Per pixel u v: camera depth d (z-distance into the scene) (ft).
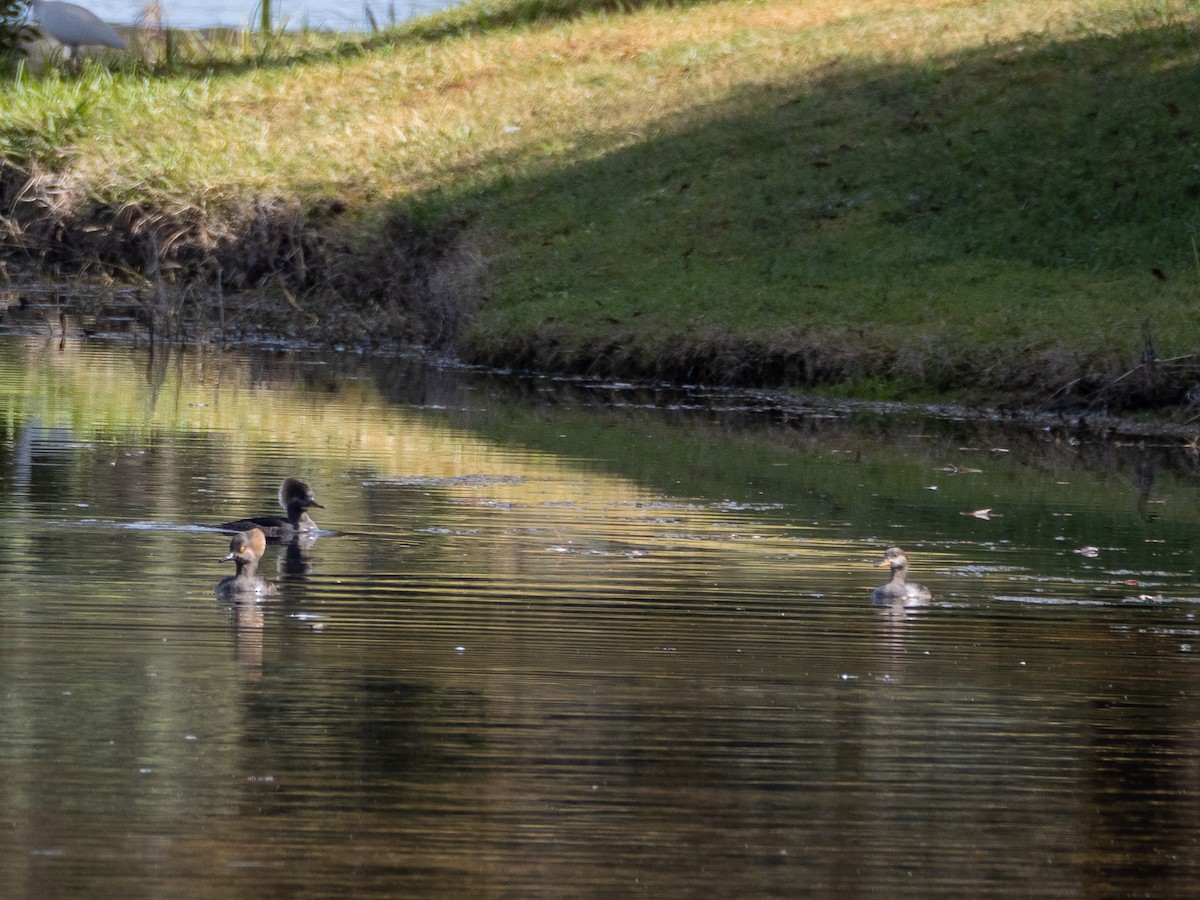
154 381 118.83
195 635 55.98
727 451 99.40
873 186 147.95
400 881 37.22
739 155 156.76
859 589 66.39
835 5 195.11
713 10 200.23
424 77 187.21
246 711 47.93
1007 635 59.67
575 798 42.39
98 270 159.74
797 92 166.71
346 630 57.36
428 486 85.66
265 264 153.89
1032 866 39.34
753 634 58.75
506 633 57.67
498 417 109.19
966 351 119.03
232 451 93.40
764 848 39.81
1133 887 38.42
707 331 126.41
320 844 38.99
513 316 134.31
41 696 48.67
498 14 212.23
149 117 175.94
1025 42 166.91
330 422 104.83
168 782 42.37
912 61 168.25
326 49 208.74
